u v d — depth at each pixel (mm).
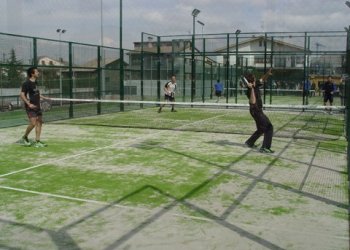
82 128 14664
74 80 18531
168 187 6953
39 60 16203
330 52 22062
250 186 7016
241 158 9359
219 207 5910
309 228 5109
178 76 27719
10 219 5430
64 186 7008
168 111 21984
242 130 14328
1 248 4535
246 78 10227
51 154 9805
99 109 19766
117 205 6000
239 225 5203
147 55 24266
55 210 5777
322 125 16188
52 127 14906
